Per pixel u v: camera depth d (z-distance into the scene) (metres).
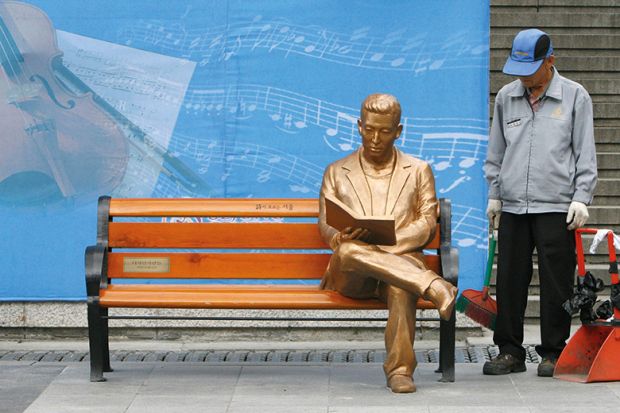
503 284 8.02
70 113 9.24
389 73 9.18
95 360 7.61
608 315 7.81
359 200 7.61
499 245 8.09
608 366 7.64
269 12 9.21
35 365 8.23
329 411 6.74
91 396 7.19
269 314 9.50
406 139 9.20
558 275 7.92
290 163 9.24
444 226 7.73
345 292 7.39
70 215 9.27
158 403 7.00
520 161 7.95
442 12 9.15
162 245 7.93
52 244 9.30
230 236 7.94
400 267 6.99
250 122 9.24
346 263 7.09
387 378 7.37
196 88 9.23
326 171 7.78
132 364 8.30
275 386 7.50
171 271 7.91
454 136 9.20
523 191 7.93
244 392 7.30
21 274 9.30
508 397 7.14
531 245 8.06
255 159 9.25
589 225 10.59
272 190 9.27
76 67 9.23
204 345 9.29
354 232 7.17
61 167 9.24
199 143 9.25
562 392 7.30
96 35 9.23
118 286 7.76
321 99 9.22
